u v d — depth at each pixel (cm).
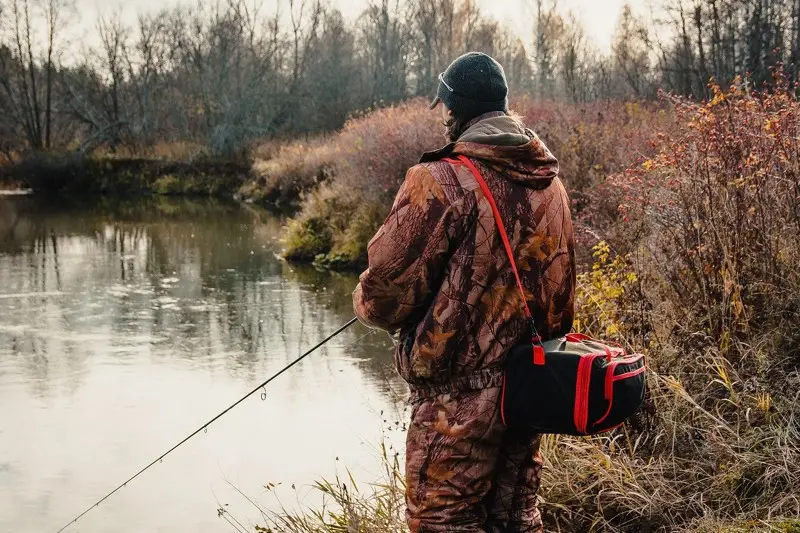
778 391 342
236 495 472
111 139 3594
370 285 208
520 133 209
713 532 273
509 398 205
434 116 1285
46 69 3759
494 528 227
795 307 377
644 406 343
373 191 1291
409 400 223
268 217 2008
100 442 568
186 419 607
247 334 854
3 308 987
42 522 456
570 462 334
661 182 474
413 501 216
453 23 4606
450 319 204
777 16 1569
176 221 1923
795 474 291
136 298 1041
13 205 2381
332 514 352
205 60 3753
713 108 441
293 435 556
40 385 693
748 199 399
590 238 620
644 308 413
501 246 204
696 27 1823
